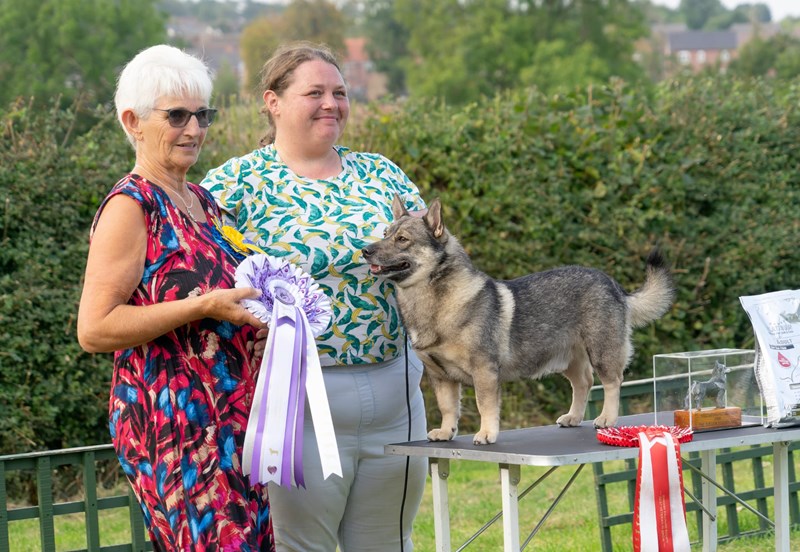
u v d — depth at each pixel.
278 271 3.50
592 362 4.73
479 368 4.29
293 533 4.11
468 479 8.73
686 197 10.18
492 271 9.49
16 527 7.44
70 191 7.93
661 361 4.43
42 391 7.71
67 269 7.92
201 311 3.15
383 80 79.00
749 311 4.39
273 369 3.34
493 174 9.42
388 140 9.28
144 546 5.00
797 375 4.33
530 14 49.44
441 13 51.09
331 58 4.33
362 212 4.25
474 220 9.38
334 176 4.34
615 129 9.92
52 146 7.95
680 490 3.84
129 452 3.24
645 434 3.86
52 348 7.76
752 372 4.47
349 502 4.29
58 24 35.91
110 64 35.94
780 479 4.43
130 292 3.21
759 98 10.98
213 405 3.22
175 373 3.20
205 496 3.15
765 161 10.51
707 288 10.20
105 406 8.02
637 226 9.79
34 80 33.75
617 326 4.75
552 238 9.60
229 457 3.22
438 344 4.29
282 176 4.22
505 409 9.56
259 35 64.88
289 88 4.20
